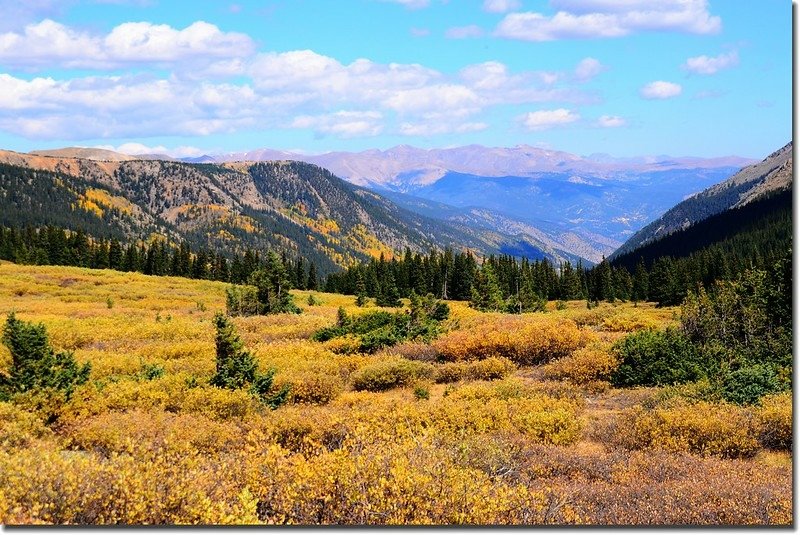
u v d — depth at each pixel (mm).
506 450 11008
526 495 7430
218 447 11320
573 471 10820
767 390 16438
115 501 6344
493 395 17516
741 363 20125
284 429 12133
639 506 8477
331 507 6906
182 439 11148
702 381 17406
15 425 11320
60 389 15031
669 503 8555
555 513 7492
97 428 11781
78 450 11297
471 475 7977
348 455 8141
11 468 6844
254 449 9727
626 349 20406
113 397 15172
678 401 15453
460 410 14508
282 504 7090
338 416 12797
